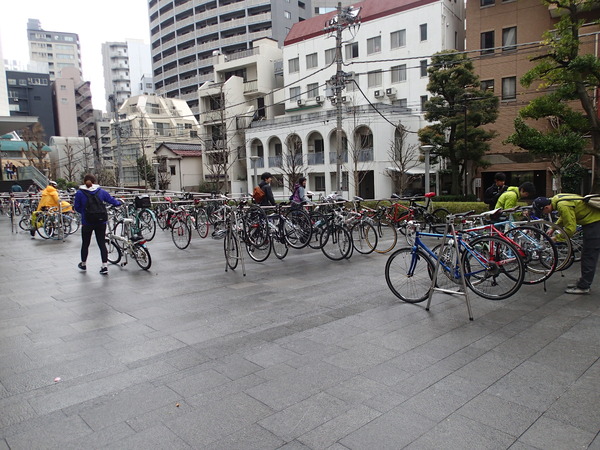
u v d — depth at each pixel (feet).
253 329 14.79
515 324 14.67
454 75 63.46
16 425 9.21
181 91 196.03
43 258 29.22
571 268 22.91
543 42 37.14
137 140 143.54
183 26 192.75
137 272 24.32
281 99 128.47
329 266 25.13
